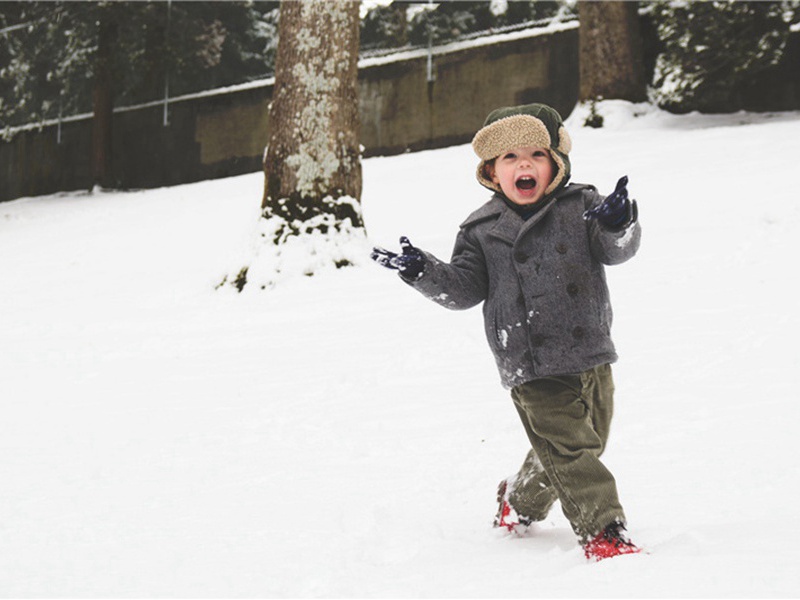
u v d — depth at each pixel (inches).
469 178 633.6
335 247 418.9
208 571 133.4
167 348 333.4
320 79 437.4
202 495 177.9
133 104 1125.7
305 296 382.0
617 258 124.7
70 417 254.2
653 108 754.8
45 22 1062.4
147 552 145.2
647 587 101.8
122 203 872.9
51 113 1154.0
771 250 327.9
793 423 182.9
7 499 182.7
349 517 156.0
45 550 149.9
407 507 160.1
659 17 741.3
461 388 243.3
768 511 136.8
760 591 97.6
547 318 127.0
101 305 429.4
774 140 552.4
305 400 249.8
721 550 113.6
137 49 1043.9
